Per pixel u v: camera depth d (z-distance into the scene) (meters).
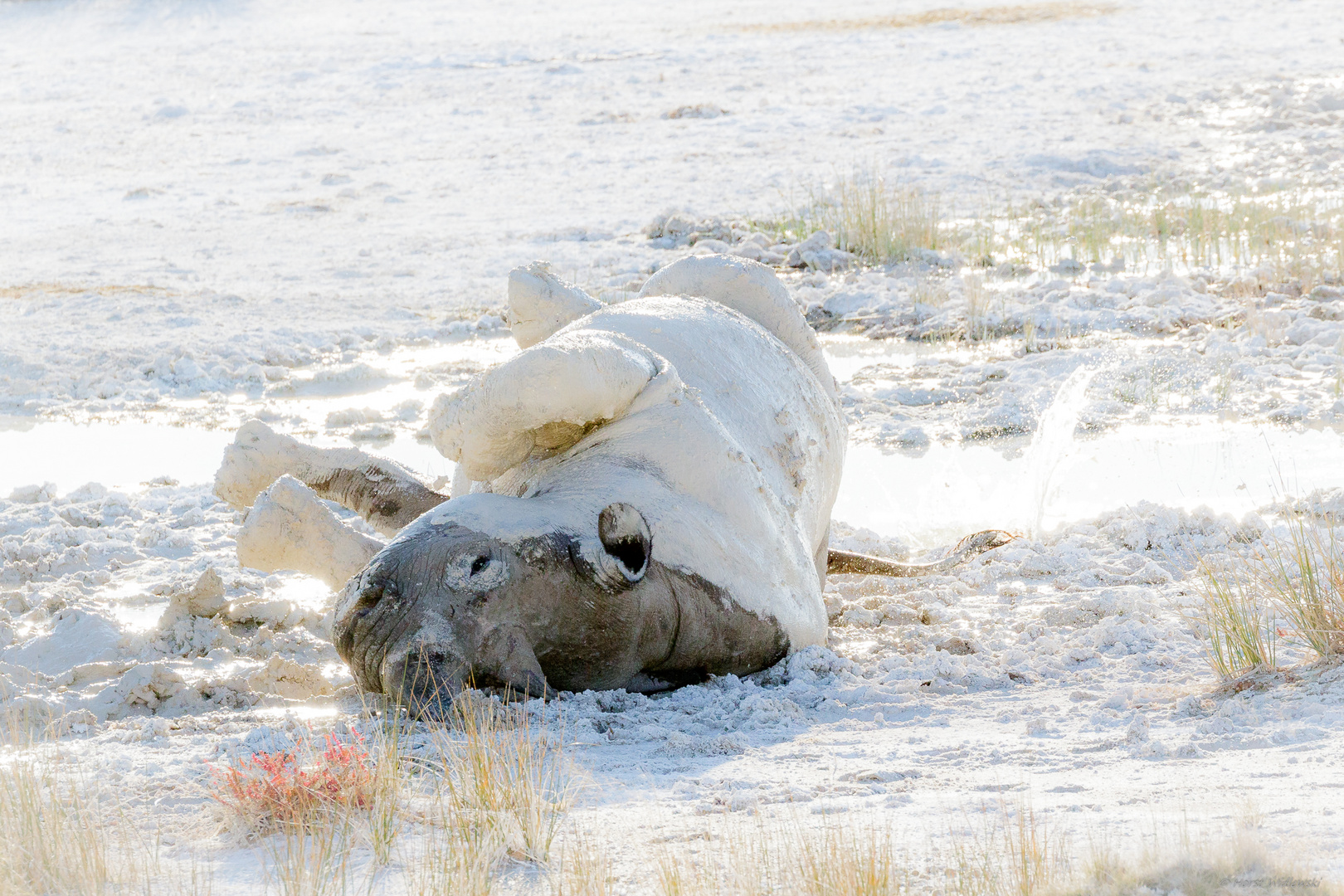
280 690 24.19
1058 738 20.23
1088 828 15.54
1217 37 145.00
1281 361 50.69
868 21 172.25
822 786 18.09
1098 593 28.83
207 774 18.84
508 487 23.67
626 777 18.67
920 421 46.28
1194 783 17.22
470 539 20.59
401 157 107.38
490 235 80.12
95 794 17.95
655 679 22.70
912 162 94.25
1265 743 19.08
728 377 25.42
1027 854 14.41
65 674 24.83
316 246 79.25
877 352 55.84
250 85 143.88
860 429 45.28
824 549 28.70
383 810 16.55
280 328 60.59
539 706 20.41
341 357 57.16
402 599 20.27
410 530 21.00
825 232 71.81
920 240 72.19
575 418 22.38
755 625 22.97
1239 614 25.39
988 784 17.89
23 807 16.23
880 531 35.88
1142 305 58.69
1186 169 89.38
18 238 84.06
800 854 15.00
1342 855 14.01
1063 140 100.06
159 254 78.62
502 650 20.44
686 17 186.25
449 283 69.38
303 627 27.91
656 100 125.75
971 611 28.61
